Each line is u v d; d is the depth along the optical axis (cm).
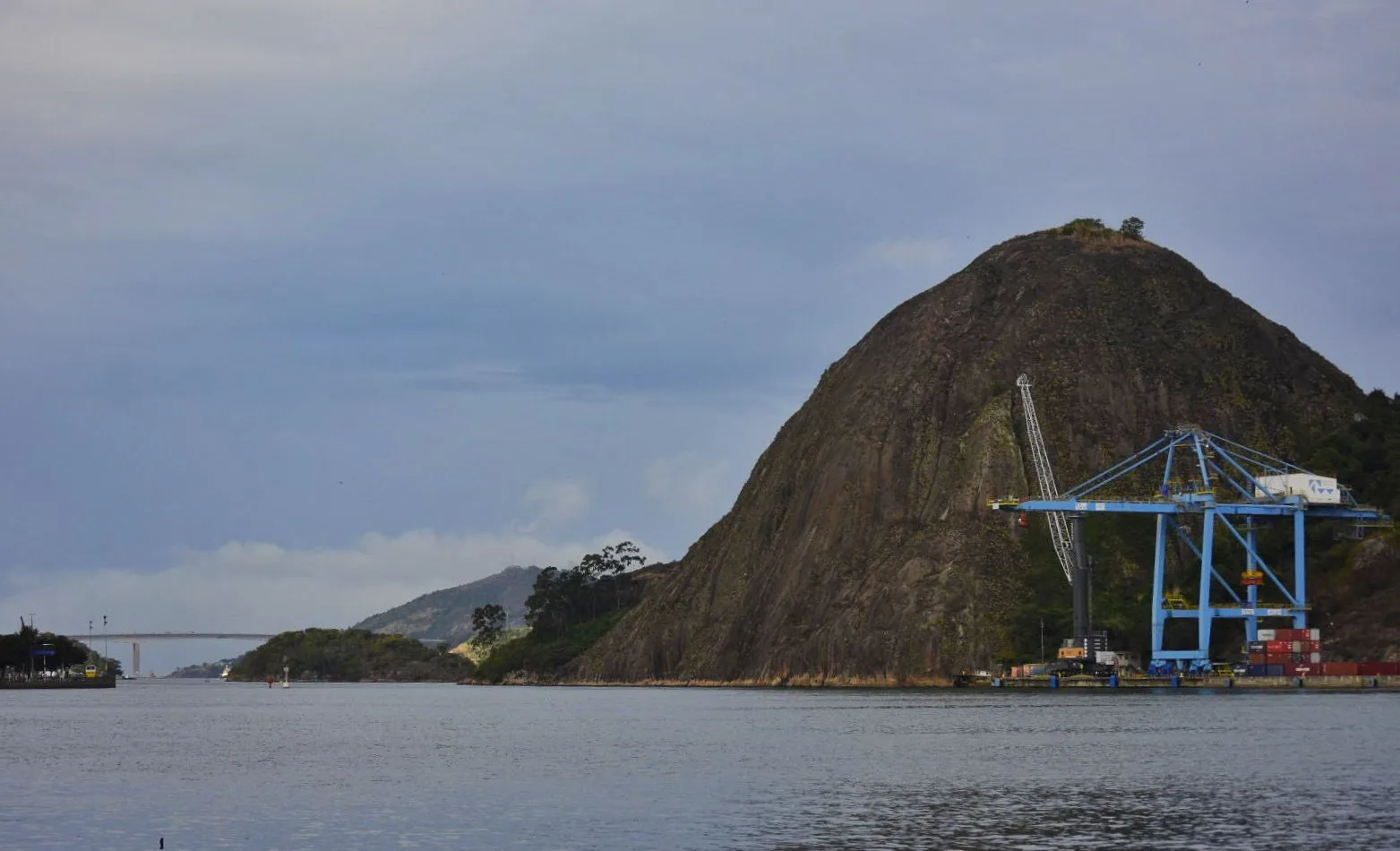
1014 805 7738
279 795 8781
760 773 9606
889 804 7850
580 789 8775
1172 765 9612
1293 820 7075
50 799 8712
